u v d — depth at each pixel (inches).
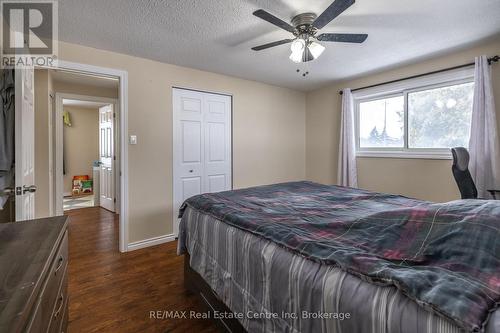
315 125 171.9
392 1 71.2
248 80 150.4
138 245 115.3
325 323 33.4
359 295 30.7
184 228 80.4
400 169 128.5
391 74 130.0
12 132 69.7
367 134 145.3
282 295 40.6
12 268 29.7
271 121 161.8
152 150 118.9
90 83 151.3
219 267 59.6
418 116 123.0
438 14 78.1
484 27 86.4
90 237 128.6
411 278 28.5
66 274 49.8
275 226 50.3
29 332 24.7
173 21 81.8
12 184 70.9
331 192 90.5
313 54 77.8
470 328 22.1
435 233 36.2
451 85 111.2
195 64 122.9
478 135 98.5
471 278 28.0
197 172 134.9
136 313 69.3
